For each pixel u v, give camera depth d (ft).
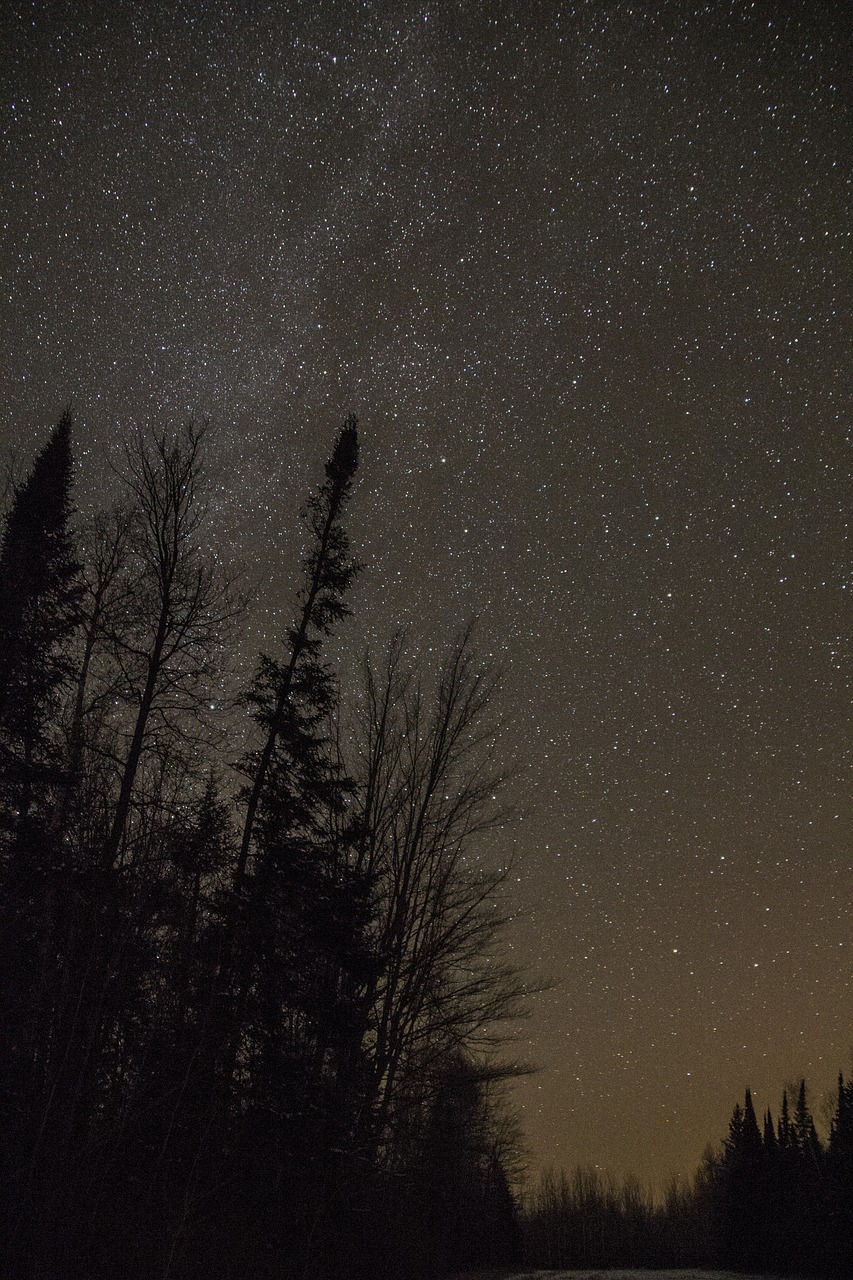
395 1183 68.69
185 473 62.49
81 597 61.82
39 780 53.57
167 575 60.34
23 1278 36.24
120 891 47.98
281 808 59.16
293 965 58.08
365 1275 64.44
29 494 67.36
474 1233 138.62
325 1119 55.52
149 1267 41.14
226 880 58.18
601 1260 279.90
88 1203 40.98
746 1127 209.67
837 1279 145.69
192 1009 51.67
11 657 57.31
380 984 67.51
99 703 57.88
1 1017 43.11
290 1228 53.98
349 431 70.69
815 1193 176.04
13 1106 40.75
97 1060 44.73
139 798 54.34
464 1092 73.92
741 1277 138.82
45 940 46.11
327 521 68.03
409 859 69.92
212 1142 49.67
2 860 49.01
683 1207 323.98
